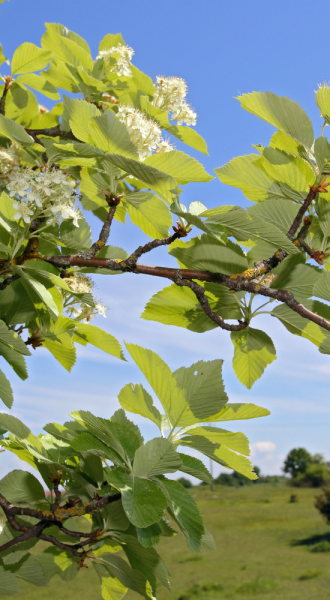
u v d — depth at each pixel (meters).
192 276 2.24
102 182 2.49
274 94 2.00
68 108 2.02
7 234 2.38
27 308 2.51
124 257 2.80
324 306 2.33
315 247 2.38
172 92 3.24
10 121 2.07
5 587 2.43
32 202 2.27
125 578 2.27
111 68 3.41
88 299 2.43
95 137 2.06
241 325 2.47
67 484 2.30
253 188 2.40
